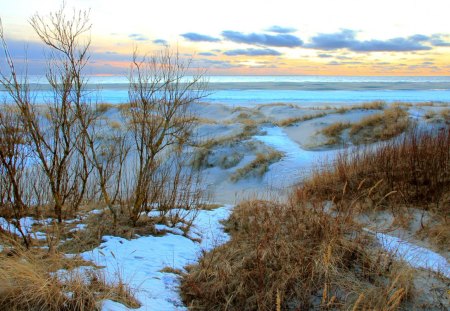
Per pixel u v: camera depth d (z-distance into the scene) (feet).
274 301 13.93
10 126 18.89
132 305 12.50
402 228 23.86
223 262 15.97
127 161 41.81
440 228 22.40
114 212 19.07
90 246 16.72
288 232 18.97
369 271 16.15
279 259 15.90
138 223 20.03
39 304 11.66
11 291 11.72
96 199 24.50
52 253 14.55
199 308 13.58
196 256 17.48
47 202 21.59
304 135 67.10
